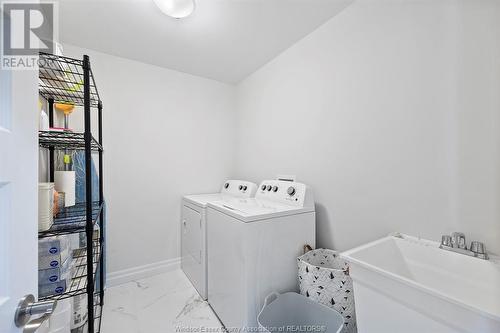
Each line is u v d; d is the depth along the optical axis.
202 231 1.75
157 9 1.41
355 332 1.19
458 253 0.91
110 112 1.96
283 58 1.95
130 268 2.07
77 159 1.67
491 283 0.80
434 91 1.04
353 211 1.41
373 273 0.81
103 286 1.73
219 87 2.58
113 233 1.98
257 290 1.29
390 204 1.22
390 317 0.77
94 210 1.40
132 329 1.47
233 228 1.35
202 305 1.71
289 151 1.91
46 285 0.97
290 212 1.42
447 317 0.64
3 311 0.42
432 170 1.05
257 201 1.76
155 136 2.18
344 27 1.45
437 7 1.03
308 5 1.41
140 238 2.11
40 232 0.96
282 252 1.39
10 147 0.45
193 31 1.65
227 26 1.60
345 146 1.45
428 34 1.06
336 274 1.20
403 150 1.16
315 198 1.67
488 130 0.89
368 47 1.31
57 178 1.30
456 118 0.98
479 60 0.91
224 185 2.43
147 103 2.14
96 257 1.46
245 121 2.51
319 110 1.63
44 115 1.14
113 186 1.98
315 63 1.66
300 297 1.32
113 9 1.40
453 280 0.90
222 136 2.60
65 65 1.18
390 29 1.21
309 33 1.70
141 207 2.12
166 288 1.94
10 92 0.46
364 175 1.35
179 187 2.32
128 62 2.04
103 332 1.43
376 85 1.28
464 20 0.95
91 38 1.72
